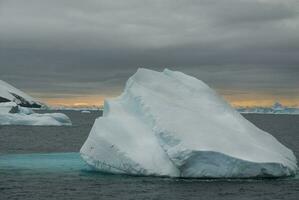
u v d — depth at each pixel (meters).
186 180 30.14
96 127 34.34
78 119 198.25
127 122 34.53
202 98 36.16
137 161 31.61
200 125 32.50
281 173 31.28
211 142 30.86
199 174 30.64
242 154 30.66
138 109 35.38
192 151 29.69
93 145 33.66
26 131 104.69
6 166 37.34
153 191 27.20
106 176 32.19
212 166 30.45
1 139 81.38
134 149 32.44
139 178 31.02
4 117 122.00
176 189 27.67
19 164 38.50
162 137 31.81
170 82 37.41
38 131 105.56
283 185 29.12
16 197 26.27
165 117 33.00
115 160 32.47
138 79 37.62
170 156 30.23
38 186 29.17
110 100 37.47
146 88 36.38
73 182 30.30
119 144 32.78
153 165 31.50
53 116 131.25
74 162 39.62
